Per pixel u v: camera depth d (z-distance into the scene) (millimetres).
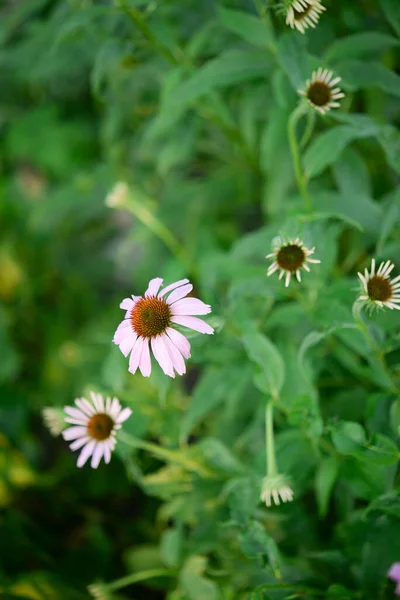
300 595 1348
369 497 1338
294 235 1327
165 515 1491
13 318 2135
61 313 2164
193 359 1449
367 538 1364
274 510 1423
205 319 1342
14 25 1690
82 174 1916
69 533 1795
